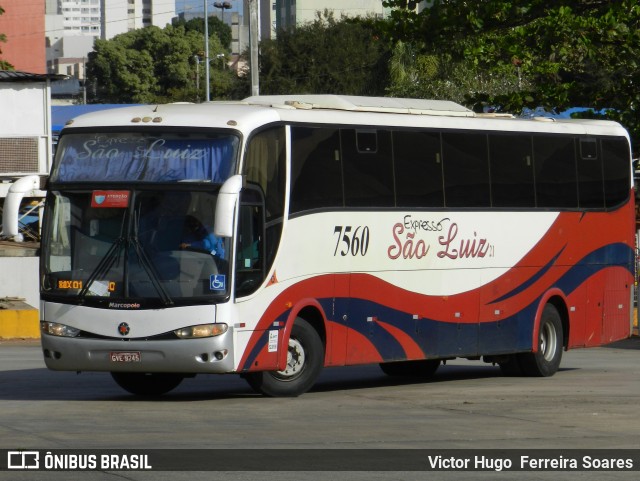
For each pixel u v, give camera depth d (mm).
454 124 21000
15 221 17328
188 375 18672
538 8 31609
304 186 18078
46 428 14031
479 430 14500
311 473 11281
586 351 32531
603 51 32469
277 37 97375
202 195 16766
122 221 16844
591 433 14367
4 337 34219
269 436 13633
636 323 36625
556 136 23297
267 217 17375
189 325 16484
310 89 93000
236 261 16750
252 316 17016
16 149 42156
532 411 16578
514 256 22188
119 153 17141
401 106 20609
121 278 16688
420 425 14875
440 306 20578
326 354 18500
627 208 25188
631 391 19734
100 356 16672
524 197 22422
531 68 35281
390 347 19625
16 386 19922
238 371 16828
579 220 23766
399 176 19812
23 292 36594
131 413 15711
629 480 11359
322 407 16781
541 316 22875
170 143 17047
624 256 25172
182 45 125000
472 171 21297
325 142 18531
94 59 128500
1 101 42125
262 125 17422
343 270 18719
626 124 32344
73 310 16812
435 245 20469
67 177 17266
